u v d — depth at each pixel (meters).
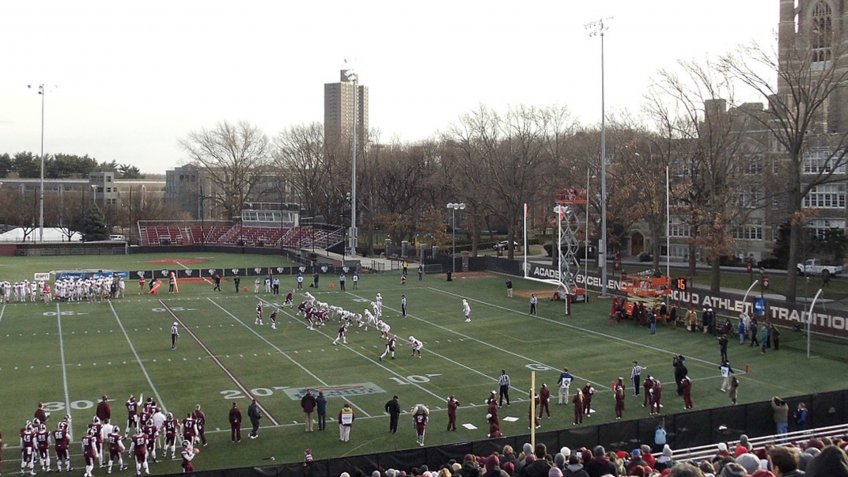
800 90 71.81
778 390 46.44
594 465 18.98
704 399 44.59
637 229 127.75
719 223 76.12
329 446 36.38
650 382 42.50
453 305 77.31
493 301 79.62
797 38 86.25
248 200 191.12
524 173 108.88
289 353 55.88
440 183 136.00
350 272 101.81
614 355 55.75
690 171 95.50
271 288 85.06
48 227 175.62
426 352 56.62
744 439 23.67
